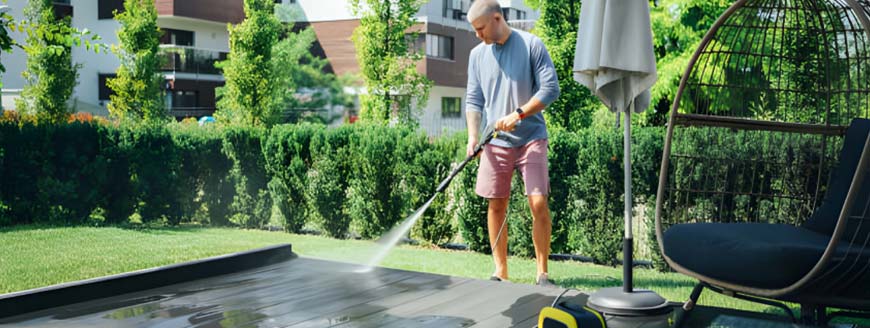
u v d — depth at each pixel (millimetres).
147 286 3809
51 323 3133
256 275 4145
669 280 5215
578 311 2621
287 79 22906
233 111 18484
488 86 4707
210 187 8375
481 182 4738
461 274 5496
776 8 3902
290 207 7895
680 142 5219
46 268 5492
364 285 3885
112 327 3068
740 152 4848
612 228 5930
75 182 8219
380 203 7266
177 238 7156
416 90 15961
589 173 5953
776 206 4789
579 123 10453
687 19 12109
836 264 2480
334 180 7586
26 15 17656
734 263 2764
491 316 3248
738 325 3064
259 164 8148
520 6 27328
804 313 2744
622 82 3543
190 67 25438
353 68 25547
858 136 3275
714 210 4977
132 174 8328
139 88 18375
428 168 7027
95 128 8289
